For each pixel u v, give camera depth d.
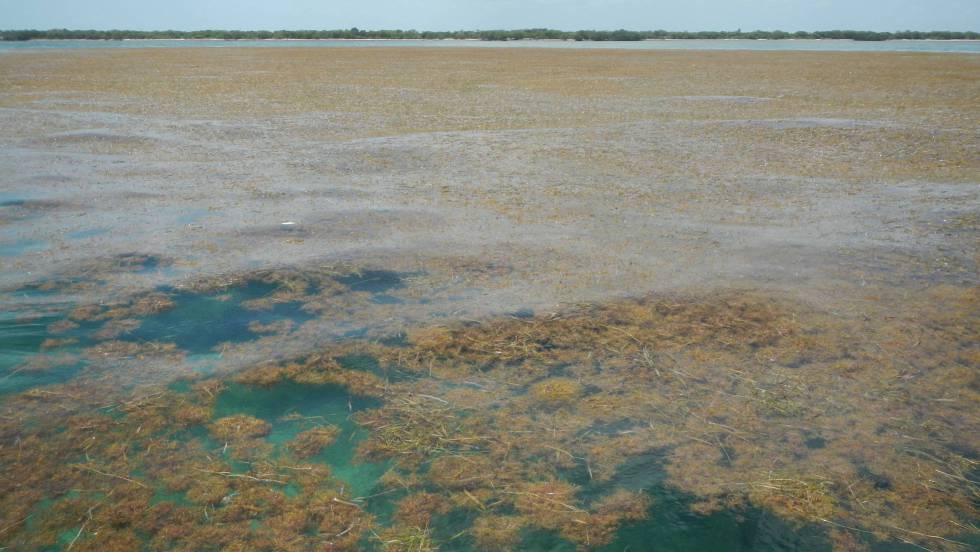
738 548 3.64
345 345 5.68
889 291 6.64
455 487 4.08
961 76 29.27
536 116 18.23
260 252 7.69
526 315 6.18
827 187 10.52
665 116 17.91
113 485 4.06
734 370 5.29
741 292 6.63
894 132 14.62
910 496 3.97
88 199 9.84
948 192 10.12
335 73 33.44
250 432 4.57
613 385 5.10
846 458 4.29
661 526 3.78
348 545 3.65
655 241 8.05
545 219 8.90
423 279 6.98
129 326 5.96
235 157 12.84
